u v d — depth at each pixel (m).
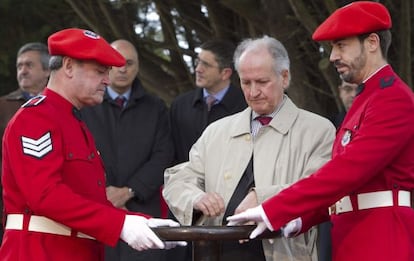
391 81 7.76
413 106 7.72
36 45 11.77
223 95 11.20
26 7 14.62
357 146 7.58
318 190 7.55
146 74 14.70
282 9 12.77
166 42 14.42
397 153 7.67
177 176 8.84
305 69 13.00
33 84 11.71
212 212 8.29
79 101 8.09
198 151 8.90
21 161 7.72
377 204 7.75
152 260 10.60
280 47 8.55
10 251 7.91
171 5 14.02
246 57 8.50
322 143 8.54
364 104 7.79
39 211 7.70
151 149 10.95
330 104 13.39
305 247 8.47
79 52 7.92
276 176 8.47
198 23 14.19
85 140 8.13
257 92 8.47
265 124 8.63
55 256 7.86
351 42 7.84
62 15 14.93
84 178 7.98
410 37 12.54
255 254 8.44
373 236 7.70
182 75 14.70
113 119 10.92
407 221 7.74
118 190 10.64
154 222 7.67
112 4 13.88
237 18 13.78
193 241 7.54
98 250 8.15
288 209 7.54
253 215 7.54
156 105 11.14
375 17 7.77
